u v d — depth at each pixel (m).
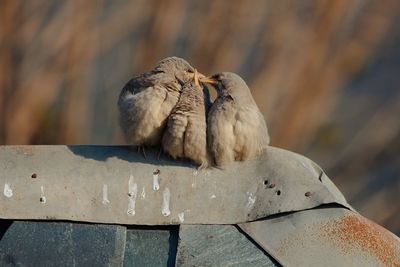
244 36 21.61
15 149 11.04
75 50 22.52
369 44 22.45
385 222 23.45
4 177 10.77
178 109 10.65
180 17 22.02
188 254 10.23
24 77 22.55
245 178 10.68
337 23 21.77
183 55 21.80
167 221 10.50
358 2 22.17
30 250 10.41
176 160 10.83
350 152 23.64
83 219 10.53
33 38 22.55
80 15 22.53
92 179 10.74
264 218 10.44
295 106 21.64
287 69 21.58
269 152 10.84
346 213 10.50
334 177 23.52
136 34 22.28
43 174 10.78
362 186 23.66
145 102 10.74
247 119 10.66
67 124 22.55
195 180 10.70
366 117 23.89
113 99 22.64
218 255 10.21
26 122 22.42
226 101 10.73
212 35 21.56
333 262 10.21
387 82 23.80
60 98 22.64
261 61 21.56
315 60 21.67
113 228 10.47
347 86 23.59
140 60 22.16
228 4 21.70
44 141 22.58
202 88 11.03
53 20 22.62
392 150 23.84
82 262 10.30
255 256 10.21
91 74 22.64
